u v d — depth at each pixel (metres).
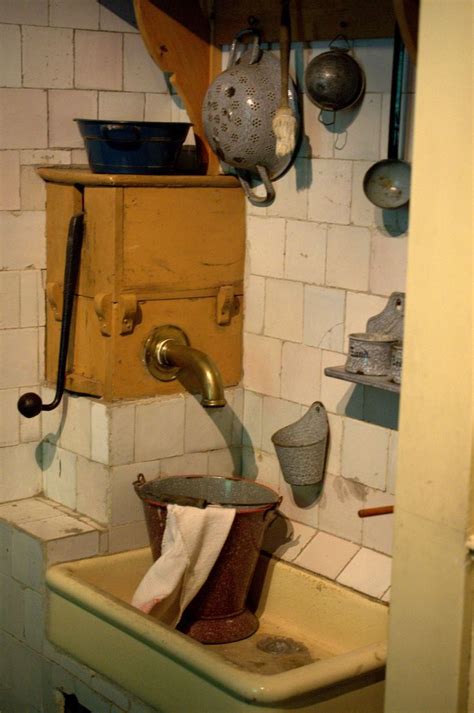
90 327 2.85
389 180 2.50
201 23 2.96
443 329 1.90
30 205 2.91
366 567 2.66
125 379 2.81
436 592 1.97
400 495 2.02
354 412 2.71
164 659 2.40
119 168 2.75
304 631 2.74
